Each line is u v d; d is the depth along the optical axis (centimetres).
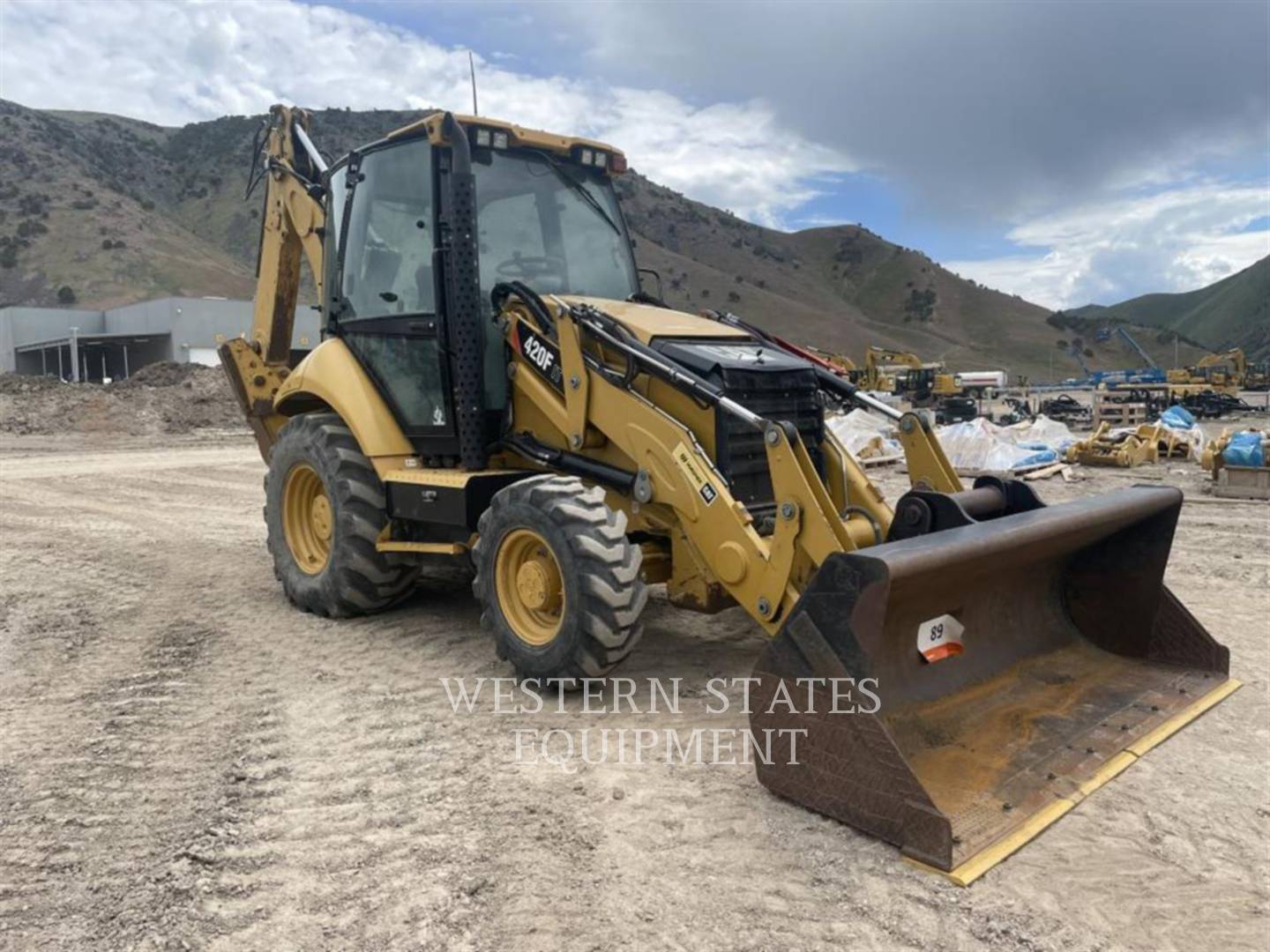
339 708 457
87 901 295
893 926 281
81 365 5906
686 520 450
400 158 576
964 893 296
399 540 588
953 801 332
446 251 535
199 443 2209
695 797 360
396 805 357
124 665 525
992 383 4462
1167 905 294
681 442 452
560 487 455
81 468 1603
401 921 283
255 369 813
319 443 598
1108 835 334
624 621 434
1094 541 449
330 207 640
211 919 285
